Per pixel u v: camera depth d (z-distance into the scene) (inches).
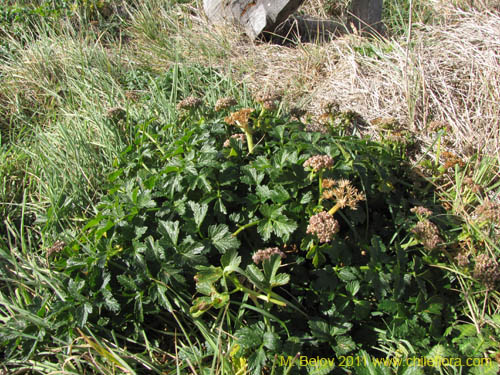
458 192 97.3
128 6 221.3
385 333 76.2
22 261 95.3
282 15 180.2
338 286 78.7
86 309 73.7
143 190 87.7
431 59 137.4
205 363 74.9
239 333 70.9
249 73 165.6
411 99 127.7
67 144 123.0
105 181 114.6
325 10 228.1
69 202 101.7
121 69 172.4
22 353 75.7
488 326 78.1
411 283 80.7
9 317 81.2
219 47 182.4
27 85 162.6
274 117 107.2
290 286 84.4
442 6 197.0
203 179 84.1
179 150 90.5
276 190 82.6
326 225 72.8
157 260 76.1
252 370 69.3
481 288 81.0
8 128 148.8
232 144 93.3
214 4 195.8
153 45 190.7
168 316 83.7
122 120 128.3
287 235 79.4
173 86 145.1
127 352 74.9
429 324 78.7
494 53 133.0
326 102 109.0
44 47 172.4
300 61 164.1
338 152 89.7
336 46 161.6
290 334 75.4
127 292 77.0
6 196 116.4
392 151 102.4
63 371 71.6
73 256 80.6
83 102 148.8
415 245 88.4
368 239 90.4
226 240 78.5
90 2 210.4
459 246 90.4
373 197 93.1
